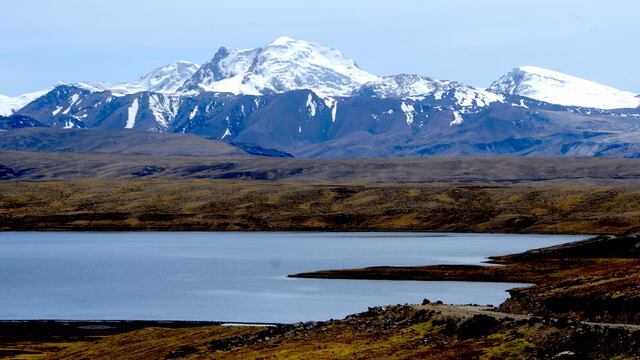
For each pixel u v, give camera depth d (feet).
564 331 324.60
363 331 414.00
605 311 411.34
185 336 522.06
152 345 507.71
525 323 348.38
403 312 429.38
